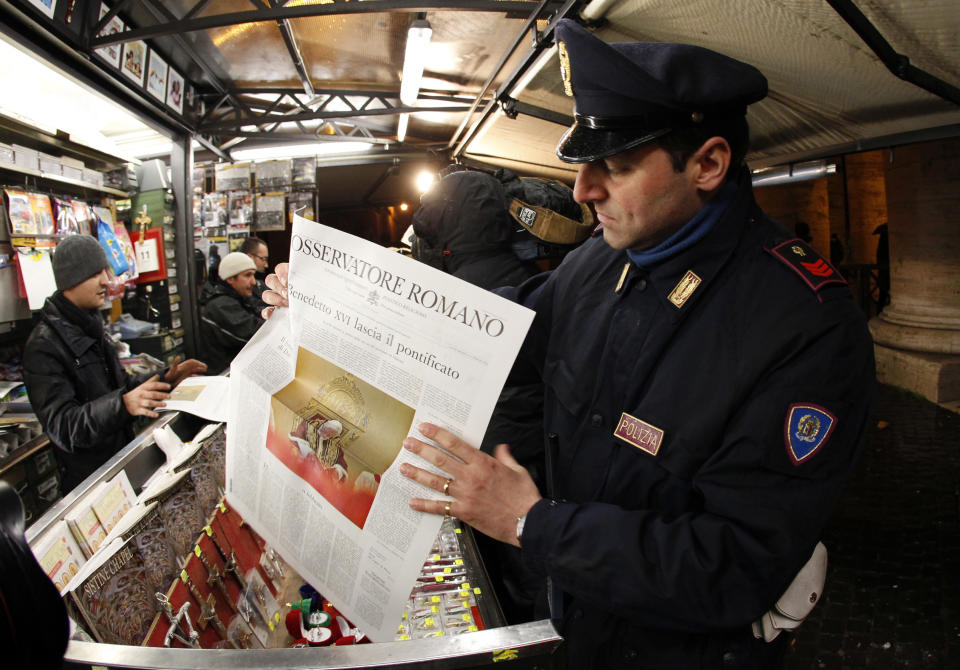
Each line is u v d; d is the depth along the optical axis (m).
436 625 1.17
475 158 7.68
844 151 3.23
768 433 0.72
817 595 0.78
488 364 0.74
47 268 3.52
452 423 0.76
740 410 0.76
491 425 1.65
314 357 0.88
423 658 0.71
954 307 5.52
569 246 2.26
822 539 3.27
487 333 0.73
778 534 0.69
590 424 0.91
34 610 0.45
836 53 2.23
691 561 0.70
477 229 2.17
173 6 4.06
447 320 0.76
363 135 7.74
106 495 1.20
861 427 0.75
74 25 3.17
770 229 0.85
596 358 0.93
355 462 0.83
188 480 1.24
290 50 4.71
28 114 3.62
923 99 2.39
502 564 1.80
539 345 1.10
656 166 0.77
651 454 0.82
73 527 1.07
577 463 0.92
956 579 2.83
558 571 0.75
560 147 0.82
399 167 9.88
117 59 3.76
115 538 0.97
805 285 0.77
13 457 2.92
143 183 5.30
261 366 0.96
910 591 2.78
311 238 0.87
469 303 0.74
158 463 1.47
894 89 2.38
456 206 2.17
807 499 0.70
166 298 5.38
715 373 0.78
